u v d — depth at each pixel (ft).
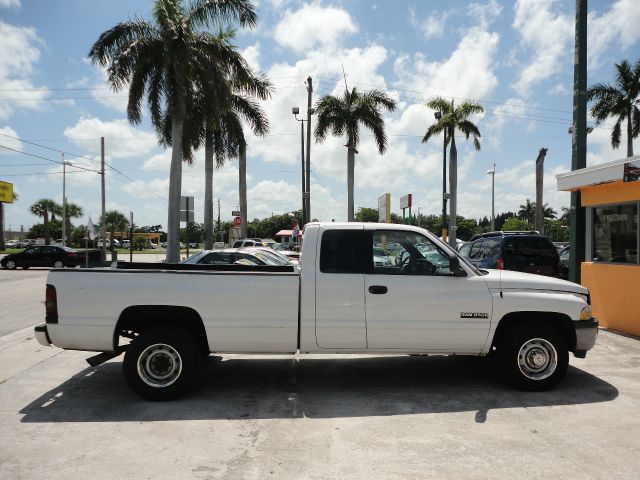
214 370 22.17
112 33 60.34
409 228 19.17
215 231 314.96
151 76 63.31
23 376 21.35
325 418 16.38
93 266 21.88
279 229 350.43
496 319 18.47
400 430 15.33
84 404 17.80
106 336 17.97
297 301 18.19
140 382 17.90
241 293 18.12
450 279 18.60
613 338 27.76
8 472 12.73
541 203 110.22
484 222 497.87
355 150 94.02
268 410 17.15
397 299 18.31
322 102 93.15
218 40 64.59
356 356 24.79
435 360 23.82
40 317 37.52
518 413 16.65
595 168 30.17
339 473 12.59
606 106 112.16
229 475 12.53
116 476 12.49
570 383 19.77
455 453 13.69
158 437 14.90
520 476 12.35
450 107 110.11
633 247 29.01
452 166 111.45
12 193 213.46
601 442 14.32
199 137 83.25
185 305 17.97
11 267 98.84
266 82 73.00
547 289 19.01
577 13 35.27
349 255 18.69
